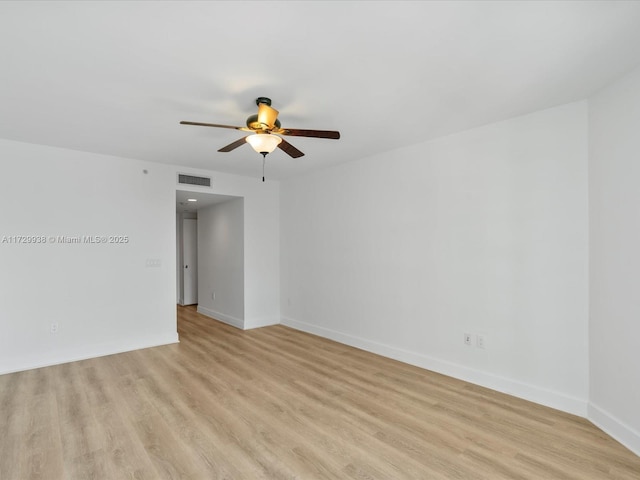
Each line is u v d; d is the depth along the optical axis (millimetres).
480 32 1785
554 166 2758
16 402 2844
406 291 3855
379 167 4133
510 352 3014
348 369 3641
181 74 2207
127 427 2463
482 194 3193
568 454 2154
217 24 1712
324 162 4531
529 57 2029
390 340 4027
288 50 1941
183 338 4863
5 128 3211
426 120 3041
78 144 3713
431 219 3607
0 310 3527
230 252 5715
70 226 3928
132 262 4340
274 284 5742
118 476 1950
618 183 2289
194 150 3932
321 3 1557
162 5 1570
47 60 2037
